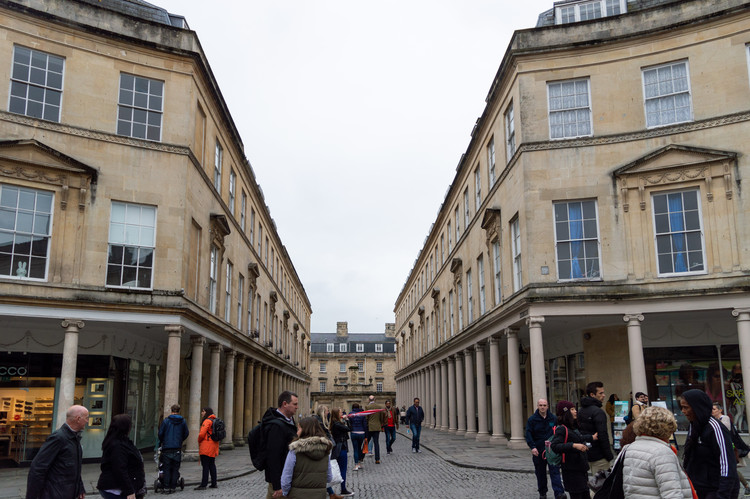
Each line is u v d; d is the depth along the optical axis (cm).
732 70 1844
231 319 2675
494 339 2389
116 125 1908
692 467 567
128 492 686
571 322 2012
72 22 1856
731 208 1781
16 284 1666
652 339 2030
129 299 1805
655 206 1881
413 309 5578
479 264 2756
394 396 8938
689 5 1920
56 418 1975
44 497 602
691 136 1864
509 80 2188
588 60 2016
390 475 1548
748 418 1681
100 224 1823
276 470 636
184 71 2038
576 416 884
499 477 1403
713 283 1767
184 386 2658
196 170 2092
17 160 1702
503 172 2230
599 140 1953
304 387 6700
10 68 1755
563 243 1939
